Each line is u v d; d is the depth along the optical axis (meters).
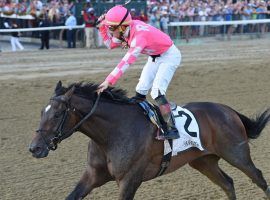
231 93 14.55
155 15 25.66
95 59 19.95
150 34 6.38
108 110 6.21
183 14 27.30
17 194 7.64
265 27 29.78
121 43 6.54
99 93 6.12
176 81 15.84
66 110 5.99
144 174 6.37
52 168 8.75
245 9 29.00
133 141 6.18
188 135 6.57
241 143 7.01
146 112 6.39
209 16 28.06
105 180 6.39
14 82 15.37
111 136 6.18
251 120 7.25
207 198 7.62
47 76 16.30
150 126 6.34
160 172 6.52
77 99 6.11
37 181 8.16
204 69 17.81
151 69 6.62
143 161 6.23
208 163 7.17
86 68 17.81
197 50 22.88
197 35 28.06
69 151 9.63
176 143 6.48
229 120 6.99
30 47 23.72
